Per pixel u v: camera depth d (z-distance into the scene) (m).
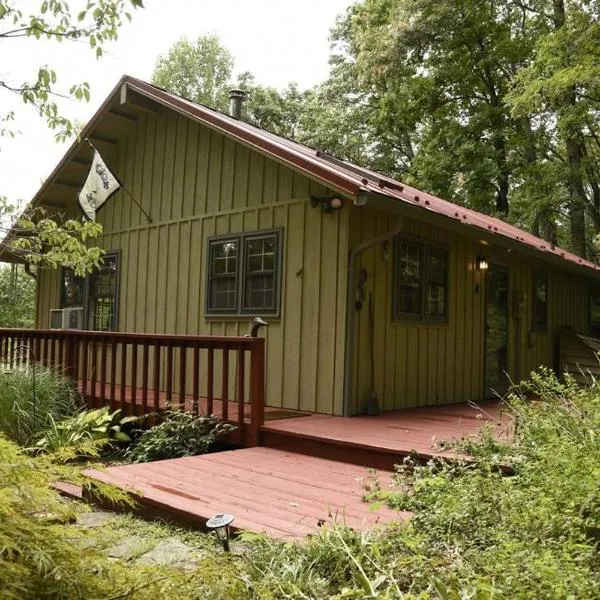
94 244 9.88
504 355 9.45
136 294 9.05
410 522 2.90
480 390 8.68
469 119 19.02
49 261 7.62
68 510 1.50
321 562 2.47
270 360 7.11
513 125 18.94
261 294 7.30
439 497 3.22
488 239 7.42
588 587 1.94
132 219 9.27
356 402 6.46
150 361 8.68
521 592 1.90
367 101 22.45
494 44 18.66
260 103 27.45
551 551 2.22
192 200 8.32
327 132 22.09
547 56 12.67
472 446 4.06
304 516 3.34
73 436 5.66
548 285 11.20
